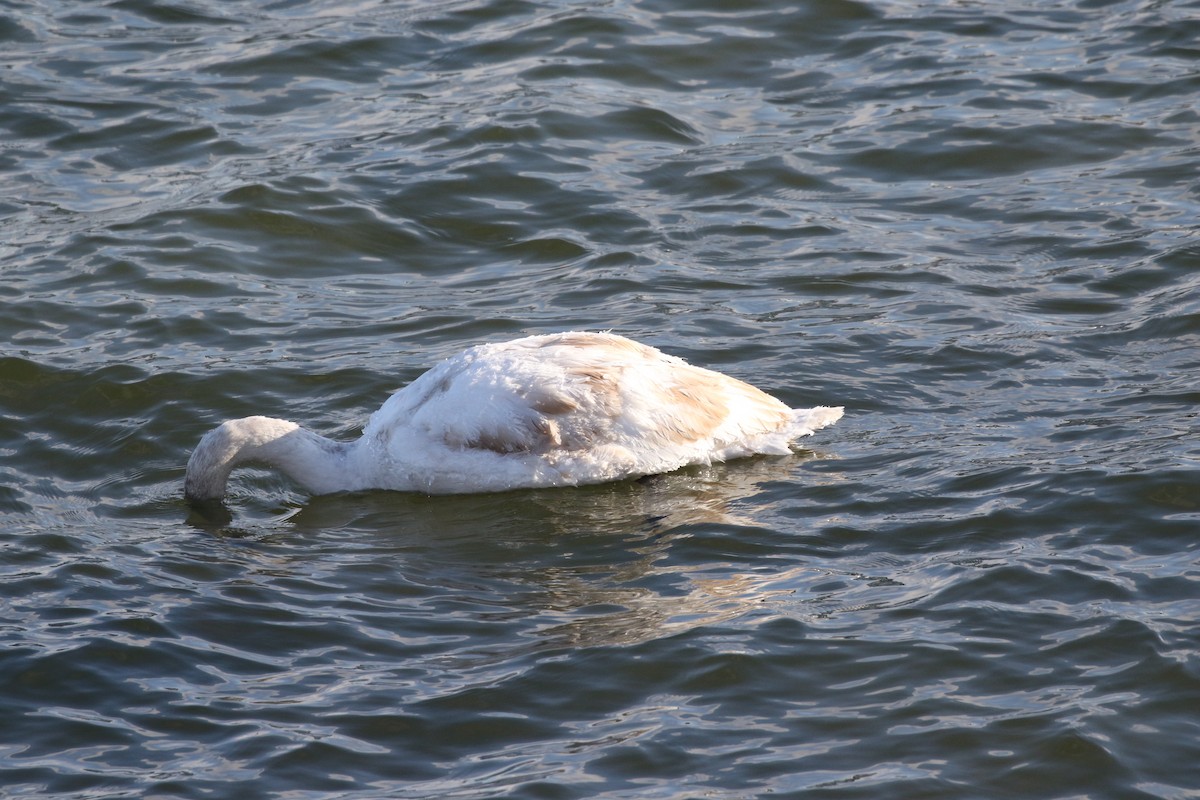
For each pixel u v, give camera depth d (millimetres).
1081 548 11781
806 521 12609
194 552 12703
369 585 12008
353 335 16594
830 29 23562
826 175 19859
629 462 13547
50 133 21094
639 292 17312
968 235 18281
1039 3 24078
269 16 24703
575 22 23734
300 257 18422
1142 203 18609
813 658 10523
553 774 9430
